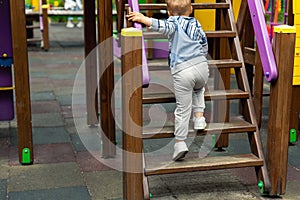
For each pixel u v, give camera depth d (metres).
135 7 4.04
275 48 3.79
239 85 4.41
